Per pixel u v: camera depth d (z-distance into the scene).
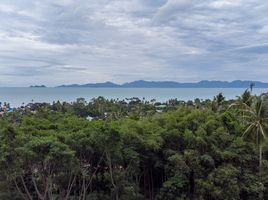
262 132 38.62
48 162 32.09
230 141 38.72
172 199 35.62
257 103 40.50
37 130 36.53
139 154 36.56
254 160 38.78
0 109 103.12
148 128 39.19
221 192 34.72
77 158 34.12
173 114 43.03
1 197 36.34
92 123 37.72
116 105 109.81
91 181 37.22
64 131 36.41
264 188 37.00
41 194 36.25
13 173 33.12
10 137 33.41
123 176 35.81
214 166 36.56
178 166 35.81
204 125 39.34
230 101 64.69
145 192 39.88
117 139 34.41
